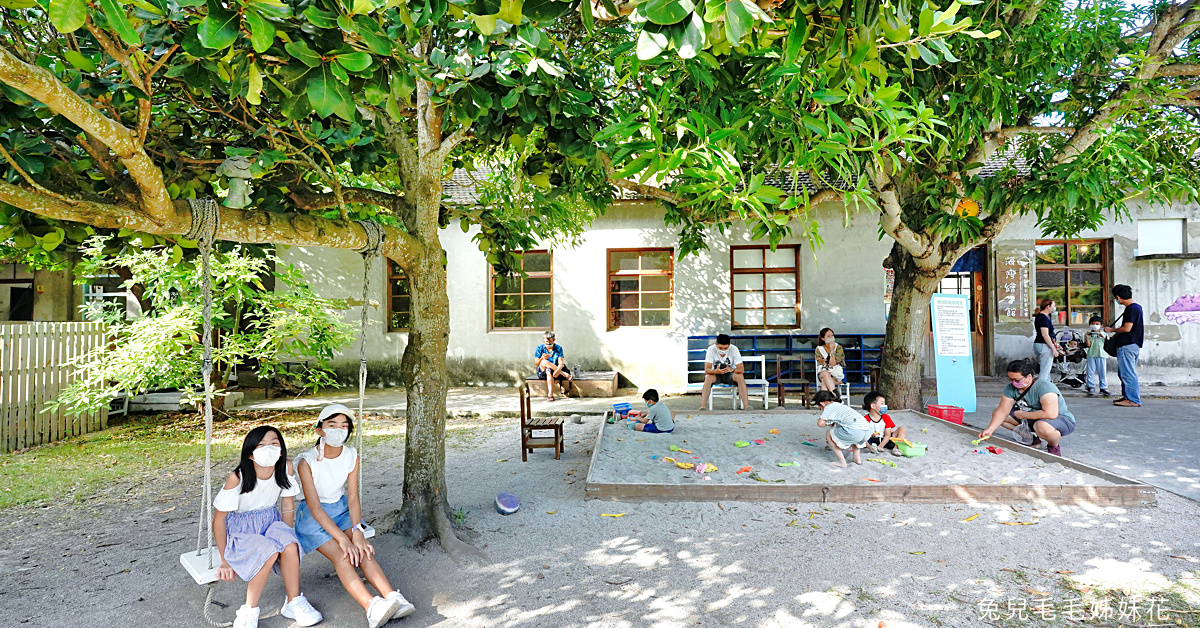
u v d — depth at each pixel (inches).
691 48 73.0
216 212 130.8
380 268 514.6
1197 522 187.6
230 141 175.5
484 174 506.9
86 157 137.3
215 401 397.7
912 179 325.4
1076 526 185.6
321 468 144.6
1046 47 250.8
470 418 399.2
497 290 520.7
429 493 183.3
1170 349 480.1
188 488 246.4
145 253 333.1
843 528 186.7
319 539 141.8
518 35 113.7
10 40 121.5
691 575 158.4
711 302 497.4
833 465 239.6
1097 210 294.4
